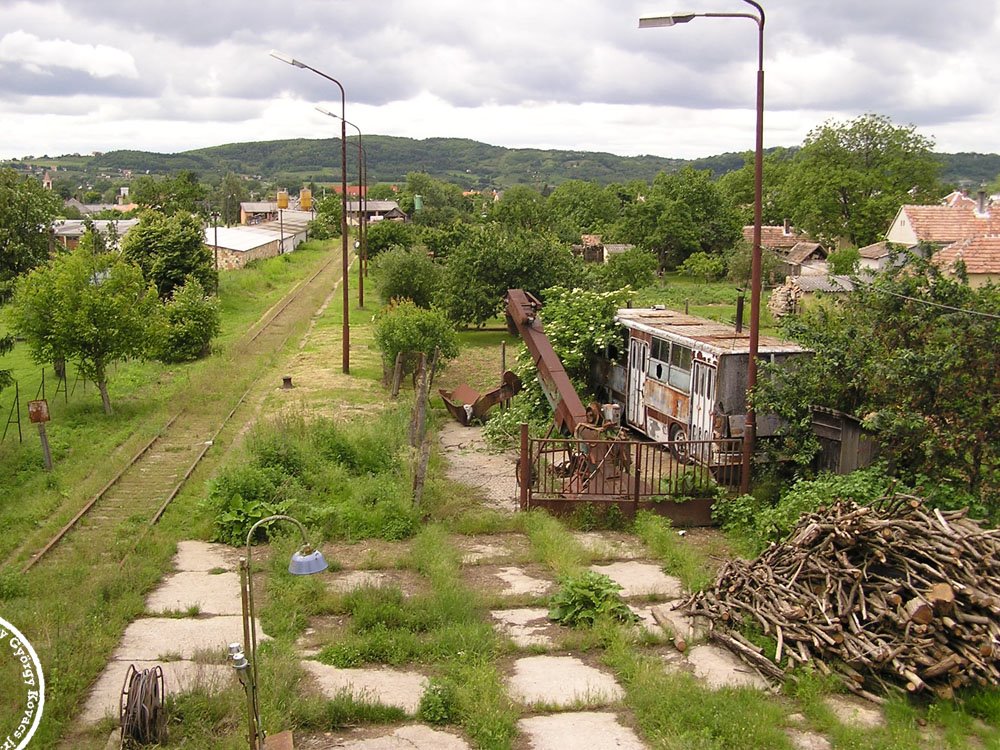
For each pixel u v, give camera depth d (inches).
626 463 631.2
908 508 435.2
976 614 373.1
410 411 902.4
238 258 2484.0
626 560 541.6
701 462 622.2
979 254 1371.8
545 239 1493.6
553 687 375.9
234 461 706.8
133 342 927.7
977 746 331.3
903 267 610.9
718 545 569.3
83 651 386.6
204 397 1001.5
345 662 396.2
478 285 1434.5
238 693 348.8
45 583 472.1
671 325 805.9
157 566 514.6
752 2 556.7
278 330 1546.5
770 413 634.2
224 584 494.3
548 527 580.1
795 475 616.7
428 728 343.9
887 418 542.3
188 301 1275.8
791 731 340.2
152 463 747.4
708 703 348.8
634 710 354.6
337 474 671.8
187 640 415.8
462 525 598.5
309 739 335.0
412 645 408.5
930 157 2952.8
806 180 2847.0
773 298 1817.2
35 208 2041.1
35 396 1032.8
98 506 634.2
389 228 2524.6
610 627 424.8
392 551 555.5
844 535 418.6
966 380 554.3
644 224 2874.0
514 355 1362.0
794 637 394.0
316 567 314.0
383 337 1070.4
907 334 587.2
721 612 428.8
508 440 831.7
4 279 1887.3
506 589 490.3
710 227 2891.2
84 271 927.0
